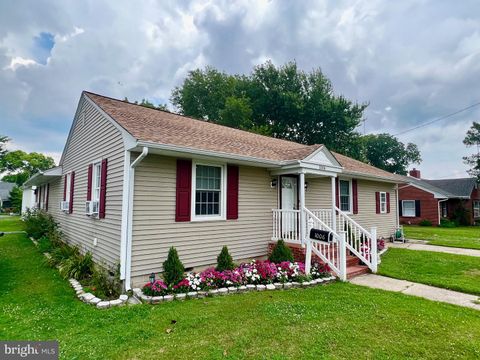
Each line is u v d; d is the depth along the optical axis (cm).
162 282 525
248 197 771
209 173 698
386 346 336
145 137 532
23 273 683
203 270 656
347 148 2658
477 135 2981
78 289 548
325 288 585
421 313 438
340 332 370
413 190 2422
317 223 809
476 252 1034
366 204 1273
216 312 436
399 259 895
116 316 419
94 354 315
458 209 2522
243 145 805
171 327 384
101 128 729
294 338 353
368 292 554
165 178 607
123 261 534
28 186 1911
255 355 314
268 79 2625
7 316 425
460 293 559
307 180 983
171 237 607
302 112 2484
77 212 908
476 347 334
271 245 802
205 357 310
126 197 544
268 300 498
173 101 3362
